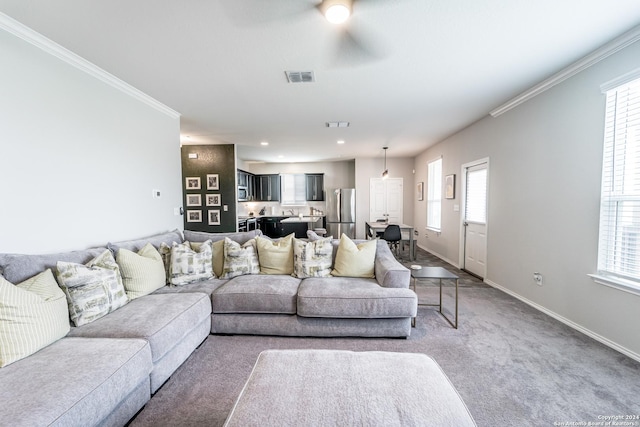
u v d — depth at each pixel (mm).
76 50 2135
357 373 1226
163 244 2787
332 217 7727
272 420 960
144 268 2299
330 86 2852
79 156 2305
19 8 1645
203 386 1753
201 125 4289
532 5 1650
